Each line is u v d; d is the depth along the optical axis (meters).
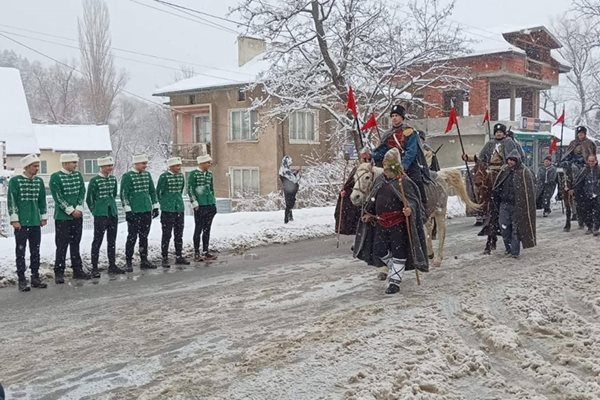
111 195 10.69
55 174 10.09
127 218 10.95
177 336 6.88
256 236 14.20
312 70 21.59
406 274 9.83
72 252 10.26
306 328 6.91
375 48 21.88
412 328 6.72
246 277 10.19
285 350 6.20
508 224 11.22
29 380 5.67
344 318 7.27
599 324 6.88
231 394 5.18
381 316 7.32
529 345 6.28
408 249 8.45
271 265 11.30
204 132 34.16
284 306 8.09
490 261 10.84
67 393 5.35
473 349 6.04
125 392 5.33
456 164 34.03
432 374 5.40
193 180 11.96
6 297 9.00
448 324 6.95
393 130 9.20
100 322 7.55
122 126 85.31
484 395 5.04
